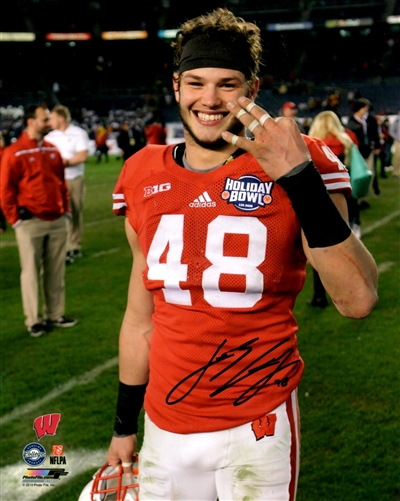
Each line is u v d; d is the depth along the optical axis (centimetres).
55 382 382
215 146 148
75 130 698
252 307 144
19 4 3634
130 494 176
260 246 142
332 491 262
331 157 147
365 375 370
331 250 135
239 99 135
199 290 145
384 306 498
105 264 691
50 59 3559
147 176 156
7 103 3269
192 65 144
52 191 459
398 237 740
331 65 3500
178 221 147
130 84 3600
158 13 3688
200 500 159
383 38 3478
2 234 916
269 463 149
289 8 3606
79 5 3669
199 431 151
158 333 158
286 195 141
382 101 2902
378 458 283
